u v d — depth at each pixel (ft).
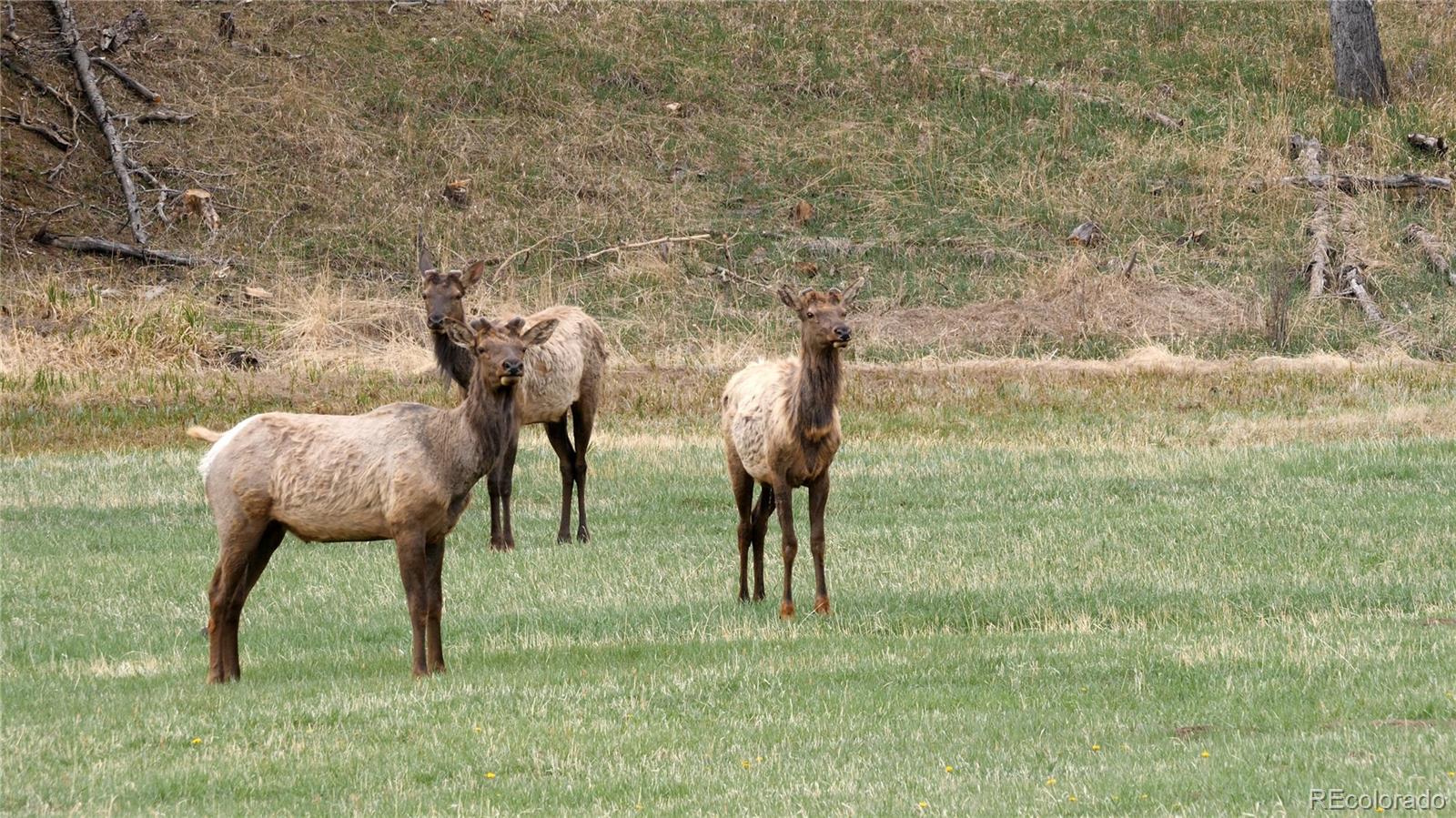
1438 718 27.81
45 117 100.58
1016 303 92.02
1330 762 24.89
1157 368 80.69
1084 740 27.35
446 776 26.08
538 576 45.19
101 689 32.83
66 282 87.20
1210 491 54.85
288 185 100.63
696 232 101.30
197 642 38.19
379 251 96.37
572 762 26.66
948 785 24.52
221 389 72.02
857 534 50.19
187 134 103.09
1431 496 51.96
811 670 33.01
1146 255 98.89
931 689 31.37
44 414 68.08
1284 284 88.99
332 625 39.75
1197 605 39.40
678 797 24.66
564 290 93.97
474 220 100.07
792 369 39.37
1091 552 46.39
